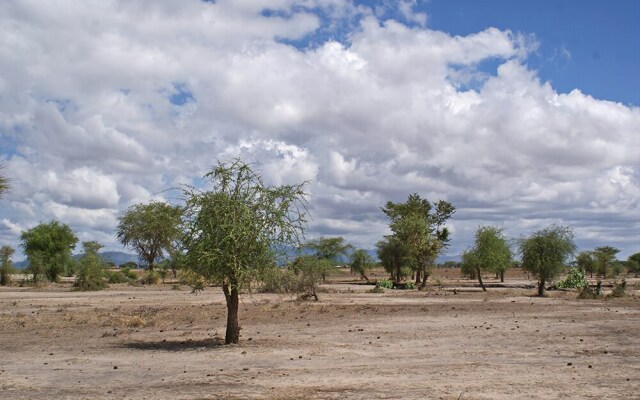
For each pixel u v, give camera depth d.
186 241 19.69
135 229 87.62
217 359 16.91
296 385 12.96
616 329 22.91
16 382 13.78
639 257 139.50
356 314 31.16
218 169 19.62
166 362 16.53
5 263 72.44
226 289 20.14
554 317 28.19
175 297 48.31
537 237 49.22
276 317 29.97
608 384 12.68
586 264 117.88
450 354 17.27
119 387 13.10
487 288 68.38
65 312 33.91
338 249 92.19
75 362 16.69
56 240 79.38
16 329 25.69
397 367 15.11
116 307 37.28
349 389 12.45
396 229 81.75
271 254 19.70
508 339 20.42
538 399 11.34
